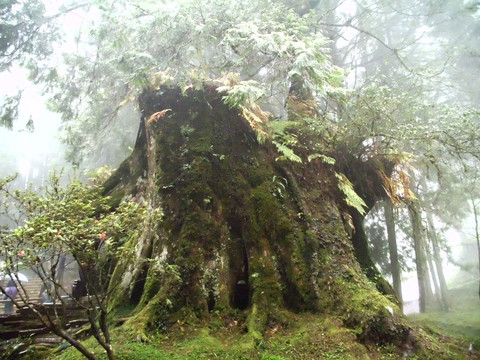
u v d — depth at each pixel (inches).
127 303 196.1
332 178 265.9
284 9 314.0
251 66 287.4
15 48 350.9
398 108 268.7
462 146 267.7
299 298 198.8
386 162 289.1
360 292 194.7
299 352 162.7
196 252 199.2
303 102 310.7
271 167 248.2
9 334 204.1
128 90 364.2
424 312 410.6
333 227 231.6
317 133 278.2
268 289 197.0
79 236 127.9
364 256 259.0
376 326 177.2
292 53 251.4
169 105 270.1
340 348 164.2
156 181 229.3
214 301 191.0
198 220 210.1
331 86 260.8
